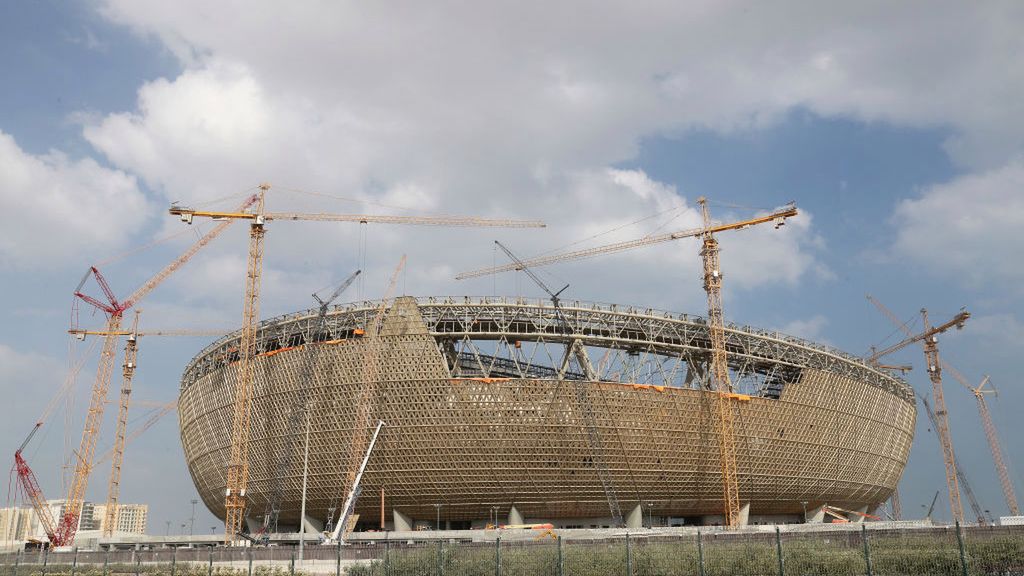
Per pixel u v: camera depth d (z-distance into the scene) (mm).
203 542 160750
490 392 139000
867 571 47062
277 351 148500
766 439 158250
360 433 140375
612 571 51938
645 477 147125
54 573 72938
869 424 178875
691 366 156000
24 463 181375
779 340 165250
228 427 155125
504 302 143875
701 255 178250
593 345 148000
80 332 181125
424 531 133125
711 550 55688
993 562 49469
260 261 163000
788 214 177625
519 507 144375
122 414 182625
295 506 148750
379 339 140875
